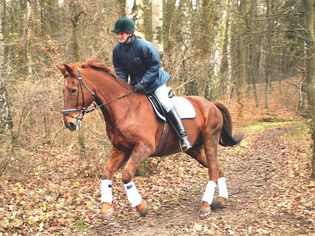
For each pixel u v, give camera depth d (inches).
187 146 267.7
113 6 524.7
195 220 260.4
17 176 362.9
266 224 245.1
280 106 1205.7
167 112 260.2
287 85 1279.5
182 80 489.7
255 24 537.0
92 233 238.2
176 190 339.9
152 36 422.3
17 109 407.5
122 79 255.9
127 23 247.6
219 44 613.6
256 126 938.7
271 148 593.6
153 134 251.6
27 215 261.0
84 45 559.5
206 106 294.5
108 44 449.1
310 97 363.9
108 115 245.6
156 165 410.3
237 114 1025.5
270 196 309.0
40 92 435.2
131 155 242.2
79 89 234.8
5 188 324.5
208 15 660.1
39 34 788.0
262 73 1485.0
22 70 622.5
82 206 288.0
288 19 504.4
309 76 378.0
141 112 249.6
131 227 248.1
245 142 645.3
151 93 260.4
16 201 289.3
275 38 571.8
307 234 227.6
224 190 293.0
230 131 314.8
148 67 254.8
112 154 251.8
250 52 1116.5
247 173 415.8
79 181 368.5
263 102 1259.8
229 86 860.6
